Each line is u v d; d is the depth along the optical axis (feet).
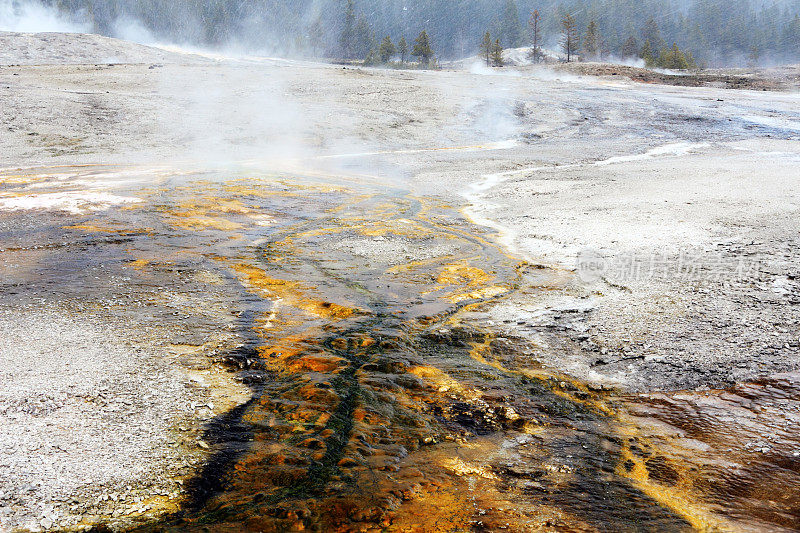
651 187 37.60
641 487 10.51
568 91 104.42
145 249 25.17
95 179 42.52
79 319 17.56
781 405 13.29
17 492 9.95
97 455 11.05
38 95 72.95
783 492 10.30
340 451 11.42
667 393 14.11
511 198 37.50
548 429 12.54
